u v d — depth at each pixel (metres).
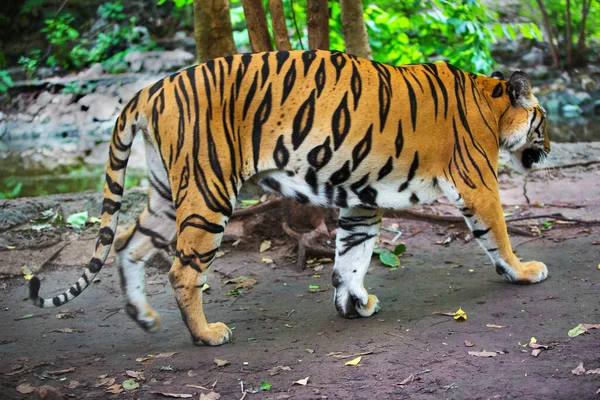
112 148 4.43
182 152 4.21
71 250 6.25
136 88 14.85
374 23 9.31
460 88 4.75
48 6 16.36
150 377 3.93
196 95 4.23
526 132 5.09
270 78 4.31
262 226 6.55
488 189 4.82
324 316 4.85
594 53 14.76
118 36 16.12
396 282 5.44
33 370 4.08
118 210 4.42
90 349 4.43
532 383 3.58
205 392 3.71
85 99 14.59
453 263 5.80
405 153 4.52
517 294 4.94
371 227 4.74
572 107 13.64
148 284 5.68
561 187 7.54
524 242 6.15
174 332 4.70
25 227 6.68
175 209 4.53
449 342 4.20
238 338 4.50
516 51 14.94
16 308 5.24
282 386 3.74
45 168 10.54
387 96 4.45
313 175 4.41
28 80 15.29
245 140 4.31
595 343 4.00
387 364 3.94
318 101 4.33
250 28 6.54
